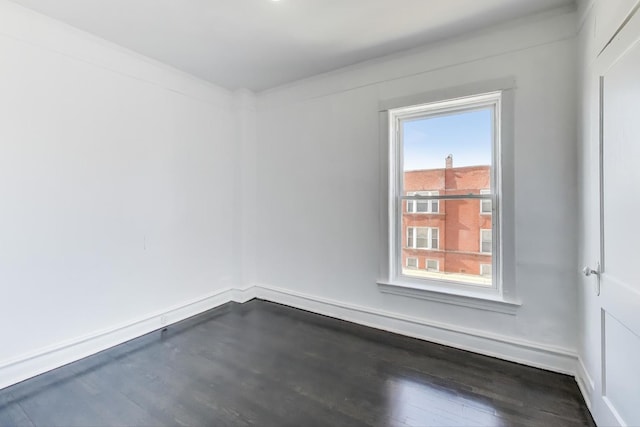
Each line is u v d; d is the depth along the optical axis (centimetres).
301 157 354
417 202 291
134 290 289
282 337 288
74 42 245
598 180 170
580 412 185
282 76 339
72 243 247
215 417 182
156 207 306
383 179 299
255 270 395
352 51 284
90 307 258
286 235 369
